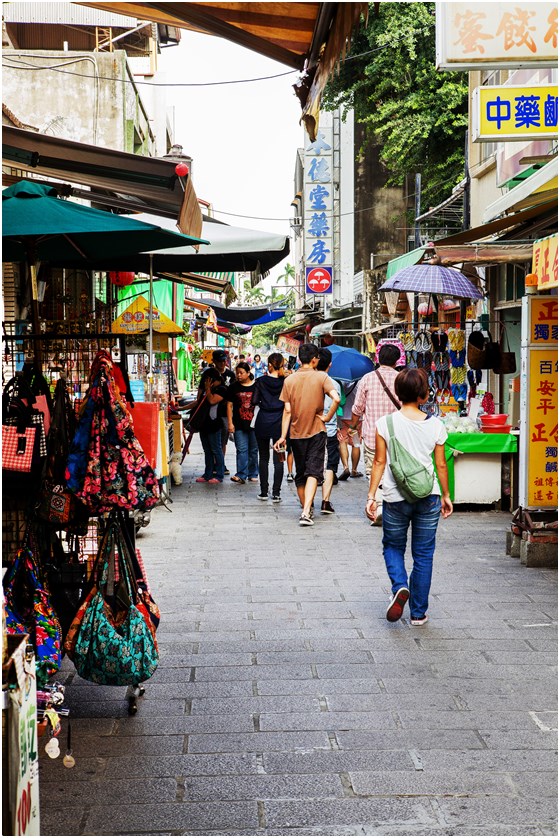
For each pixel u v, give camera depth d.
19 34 25.62
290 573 7.80
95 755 4.24
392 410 9.82
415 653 5.65
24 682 2.58
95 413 4.52
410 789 3.88
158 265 11.09
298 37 4.54
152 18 4.60
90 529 5.41
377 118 21.64
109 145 17.88
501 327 12.18
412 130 20.56
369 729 4.51
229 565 8.12
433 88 20.73
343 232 36.84
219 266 11.16
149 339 11.09
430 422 6.16
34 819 2.67
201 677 5.26
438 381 12.77
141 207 9.13
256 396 11.90
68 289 12.07
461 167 21.12
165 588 7.29
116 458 4.49
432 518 6.20
